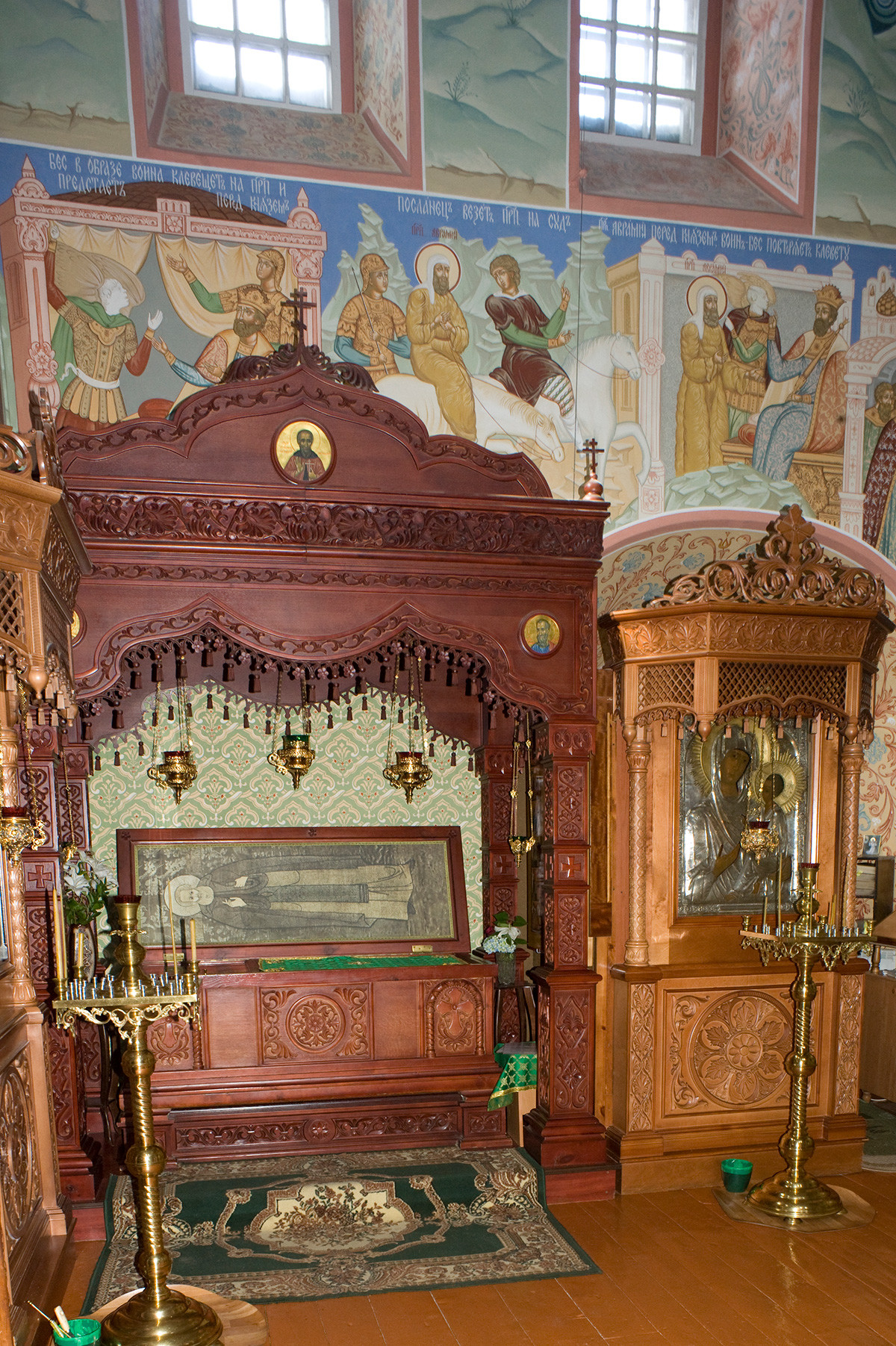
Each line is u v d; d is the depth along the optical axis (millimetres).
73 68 4855
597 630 4871
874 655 4871
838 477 5977
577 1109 4523
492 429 5457
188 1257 3732
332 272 5230
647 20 5980
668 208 5641
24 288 4828
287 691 5312
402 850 5242
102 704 4879
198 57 5320
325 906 5012
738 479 5809
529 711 4848
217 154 5082
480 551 4242
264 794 5309
